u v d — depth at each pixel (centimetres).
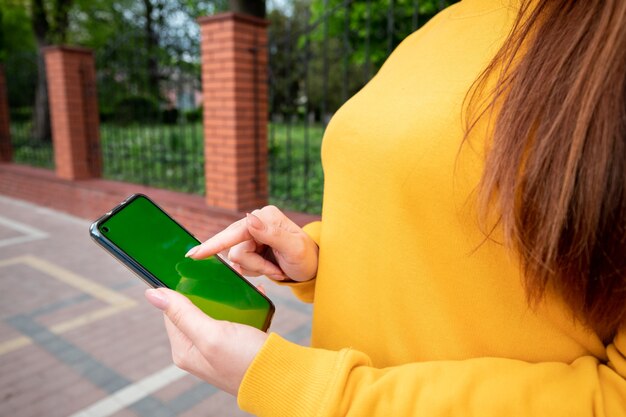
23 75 867
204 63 461
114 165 782
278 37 482
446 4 469
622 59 42
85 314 384
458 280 58
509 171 48
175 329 64
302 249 78
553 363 53
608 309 47
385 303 65
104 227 72
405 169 59
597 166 43
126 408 270
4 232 612
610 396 48
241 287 78
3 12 1339
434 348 61
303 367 55
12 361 314
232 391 57
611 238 44
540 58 48
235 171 462
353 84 1012
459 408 50
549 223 45
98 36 1464
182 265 75
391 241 62
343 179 69
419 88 61
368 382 54
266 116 480
